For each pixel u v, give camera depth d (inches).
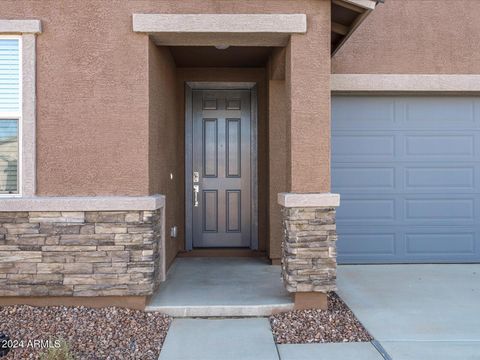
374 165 284.2
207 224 300.5
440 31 277.7
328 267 187.5
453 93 282.8
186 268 261.4
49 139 187.9
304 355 153.6
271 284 224.8
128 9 189.3
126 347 158.9
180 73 293.4
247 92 300.0
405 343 163.0
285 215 194.2
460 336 169.2
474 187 285.9
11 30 185.2
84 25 188.5
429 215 285.1
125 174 188.9
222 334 171.8
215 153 301.3
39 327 171.5
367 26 276.1
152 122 197.6
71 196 187.8
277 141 271.6
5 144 190.5
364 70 275.7
